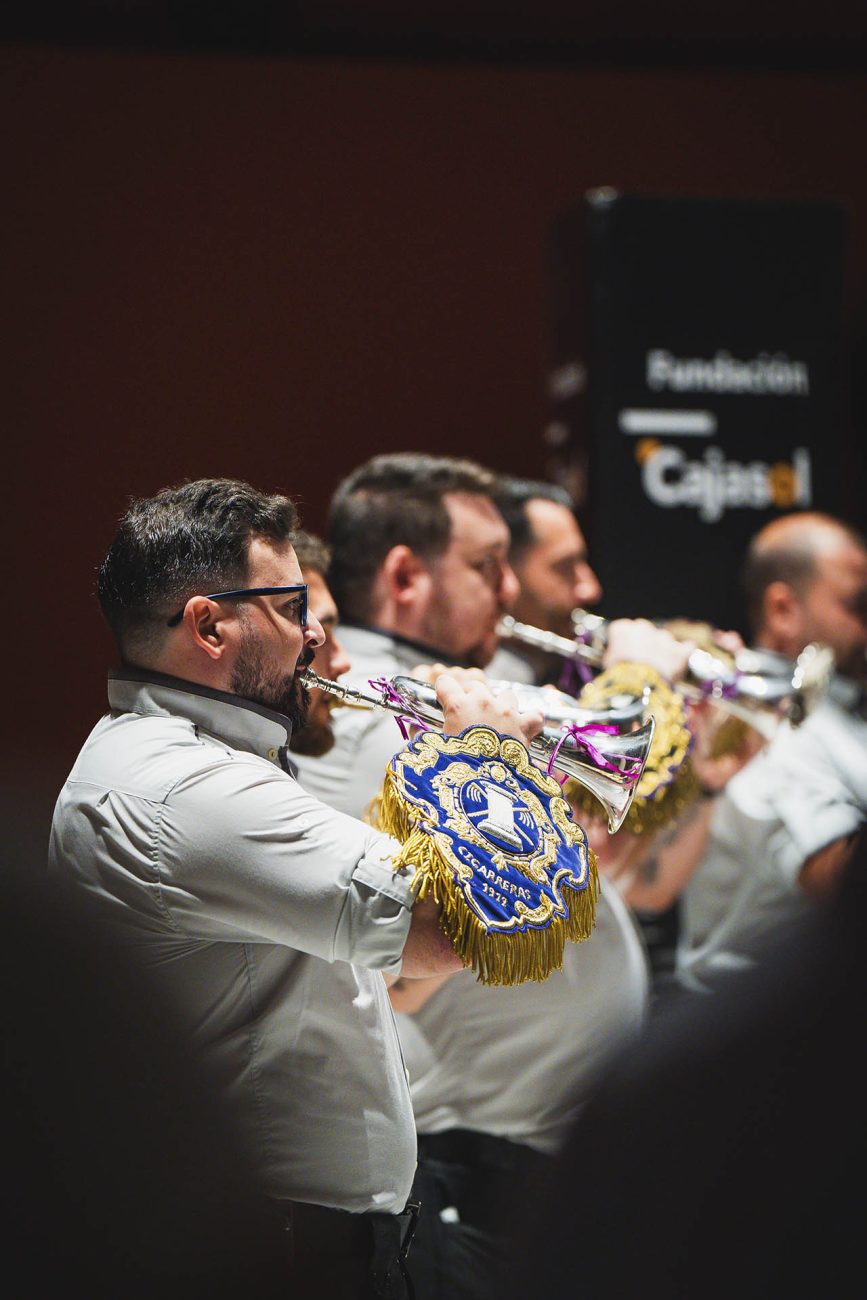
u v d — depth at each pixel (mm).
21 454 10344
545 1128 5289
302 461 10836
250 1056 3764
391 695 4086
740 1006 1995
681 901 7387
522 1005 5305
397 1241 3891
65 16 10375
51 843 3830
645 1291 1878
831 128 11648
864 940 2006
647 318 8805
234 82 10688
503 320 11188
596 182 11352
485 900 3492
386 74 10961
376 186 10961
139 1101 2344
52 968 2287
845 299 9062
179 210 10617
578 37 11219
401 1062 4078
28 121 10383
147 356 10555
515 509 7430
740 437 8930
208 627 3779
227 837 3574
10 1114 2193
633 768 4348
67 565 10352
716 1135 1908
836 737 7582
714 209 8875
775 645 8281
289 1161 3783
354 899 3514
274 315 10781
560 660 7355
